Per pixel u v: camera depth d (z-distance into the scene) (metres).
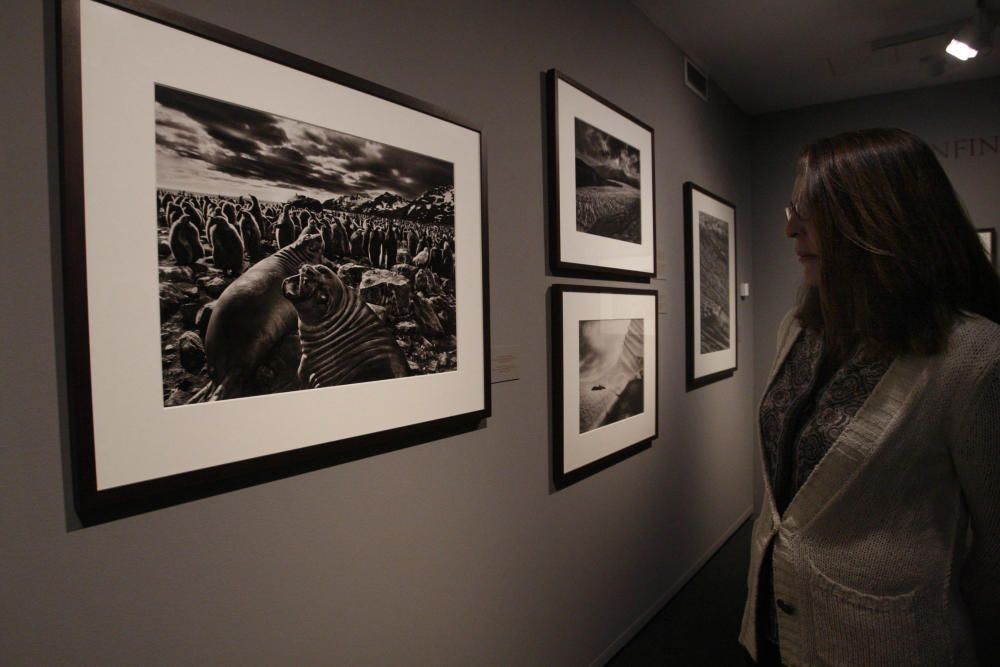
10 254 0.76
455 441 1.45
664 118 2.59
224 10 0.97
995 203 3.18
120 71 0.82
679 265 2.70
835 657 0.87
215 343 0.93
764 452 1.05
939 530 0.84
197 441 0.91
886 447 0.82
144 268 0.85
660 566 2.55
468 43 1.48
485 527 1.55
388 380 1.22
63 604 0.81
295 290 1.04
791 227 0.99
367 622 1.23
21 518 0.77
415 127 1.28
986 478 0.78
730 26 2.55
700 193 2.88
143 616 0.89
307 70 1.06
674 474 2.67
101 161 0.80
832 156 0.88
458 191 1.39
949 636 0.82
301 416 1.05
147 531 0.89
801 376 1.01
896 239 0.80
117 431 0.82
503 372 1.59
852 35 2.67
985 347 0.76
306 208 1.06
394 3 1.28
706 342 2.95
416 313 1.28
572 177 1.84
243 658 1.01
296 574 1.09
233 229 0.95
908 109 3.38
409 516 1.33
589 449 1.94
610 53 2.16
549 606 1.82
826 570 0.88
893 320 0.82
